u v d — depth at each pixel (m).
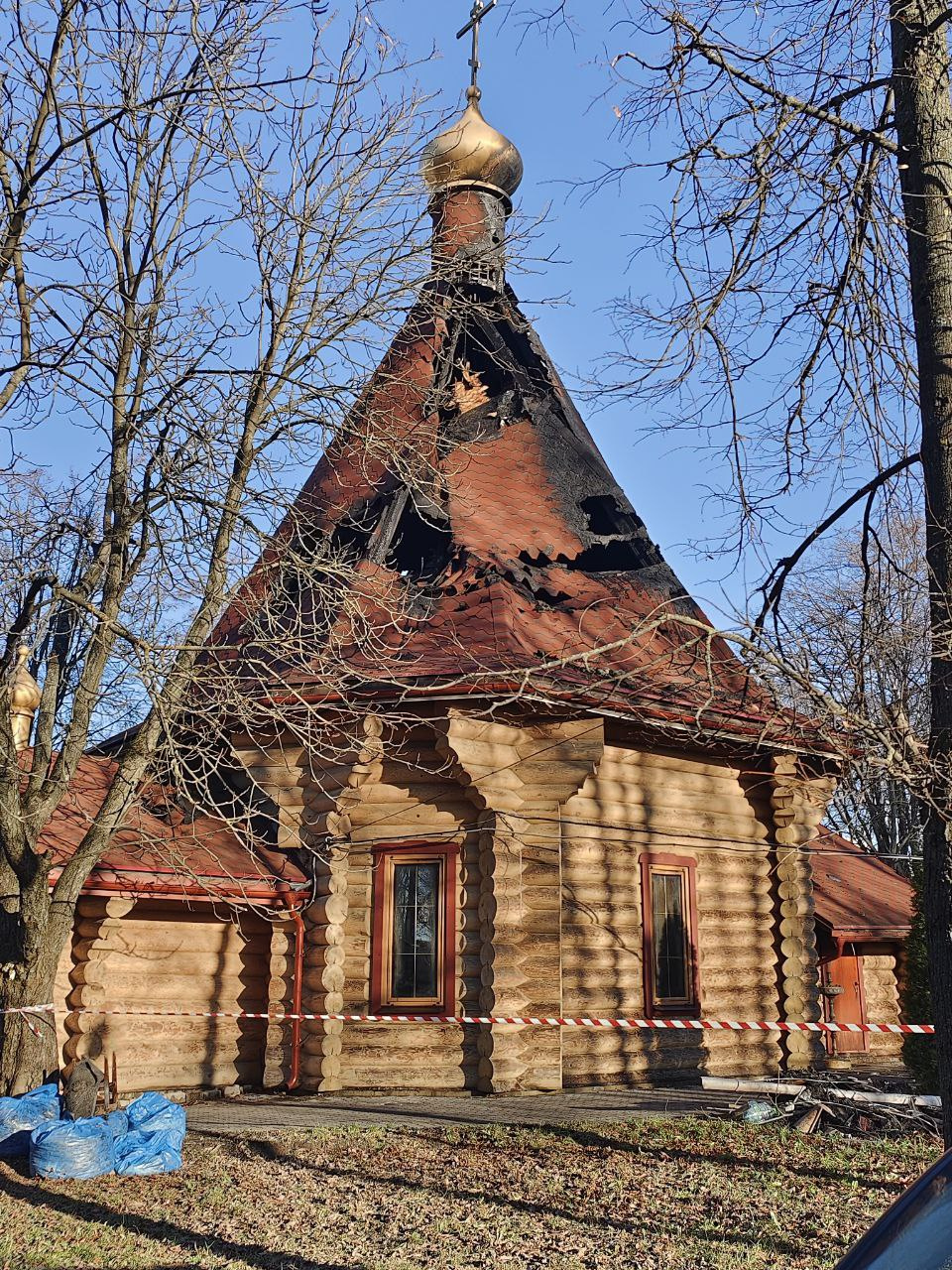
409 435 11.75
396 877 13.06
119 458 10.56
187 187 10.90
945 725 6.18
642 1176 8.55
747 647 6.26
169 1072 12.43
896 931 18.52
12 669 9.89
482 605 13.70
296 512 10.41
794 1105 10.62
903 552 8.89
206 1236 7.14
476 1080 12.28
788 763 14.78
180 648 9.06
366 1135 9.95
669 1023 11.13
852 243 7.33
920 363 6.68
